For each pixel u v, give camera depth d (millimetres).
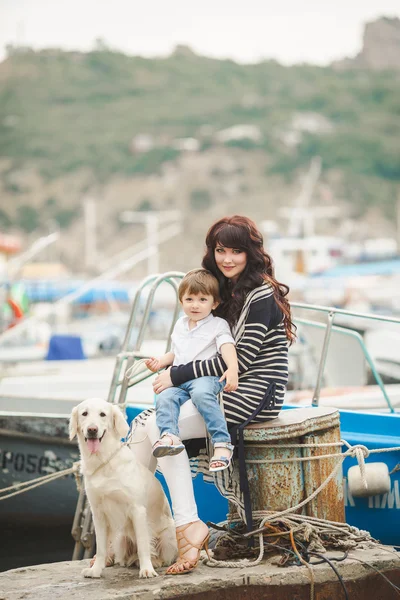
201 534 4191
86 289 18297
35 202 104875
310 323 6762
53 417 6938
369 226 98875
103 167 110562
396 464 5379
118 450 4188
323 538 4430
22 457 7074
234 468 4430
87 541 5547
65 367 11906
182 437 4305
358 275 34656
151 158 110875
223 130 119250
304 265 34031
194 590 3996
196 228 97188
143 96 133125
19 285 21828
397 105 126500
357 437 5477
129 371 4723
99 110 128375
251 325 4379
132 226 98125
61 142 116875
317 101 128375
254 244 4523
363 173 108188
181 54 150000
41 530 7285
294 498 4418
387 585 4277
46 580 4230
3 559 6828
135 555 4383
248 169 108438
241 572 4133
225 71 141125
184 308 4445
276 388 4434
